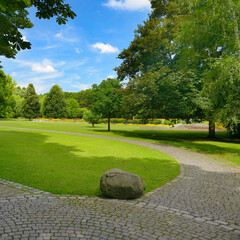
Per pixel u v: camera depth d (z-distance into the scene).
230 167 8.70
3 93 28.25
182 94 18.59
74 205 4.30
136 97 19.98
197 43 14.34
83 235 3.12
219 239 3.16
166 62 21.69
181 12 20.30
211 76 11.80
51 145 13.34
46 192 5.02
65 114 66.94
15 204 4.25
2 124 37.28
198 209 4.30
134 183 4.75
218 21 11.93
